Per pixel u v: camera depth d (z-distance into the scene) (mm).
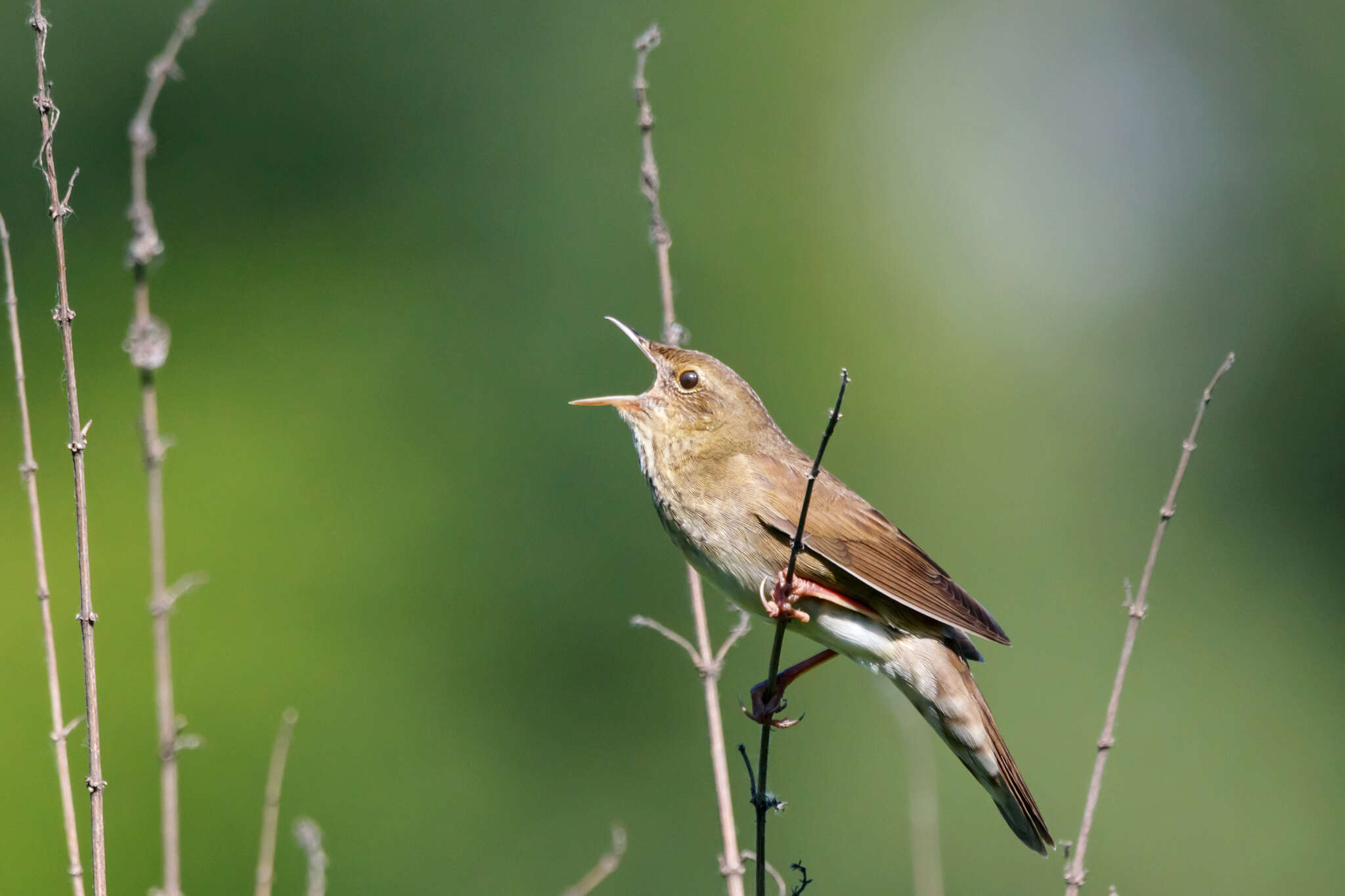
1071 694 17031
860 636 6266
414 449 16656
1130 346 23812
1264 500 22438
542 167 18672
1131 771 16031
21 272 17047
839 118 21219
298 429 16531
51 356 16438
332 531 15680
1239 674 18781
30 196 17516
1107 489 21594
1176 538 20812
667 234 6520
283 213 18188
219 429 16141
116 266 17391
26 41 17703
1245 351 24344
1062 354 23047
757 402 6652
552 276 18250
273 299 17688
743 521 6301
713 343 19391
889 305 21297
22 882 11406
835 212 20875
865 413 20266
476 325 17797
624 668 15758
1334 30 26125
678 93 19578
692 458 6453
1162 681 17766
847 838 14500
